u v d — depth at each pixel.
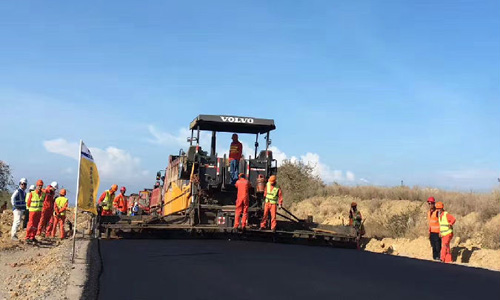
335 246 14.44
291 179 31.36
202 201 15.17
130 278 7.39
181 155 16.30
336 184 31.34
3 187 34.97
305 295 6.30
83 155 9.73
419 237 14.82
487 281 7.72
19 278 8.60
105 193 17.42
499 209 15.70
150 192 23.94
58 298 6.07
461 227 15.05
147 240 13.88
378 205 22.47
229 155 15.65
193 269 8.33
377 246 15.66
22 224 19.27
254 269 8.45
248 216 15.19
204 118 14.80
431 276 8.16
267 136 15.66
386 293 6.54
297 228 15.39
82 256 9.95
